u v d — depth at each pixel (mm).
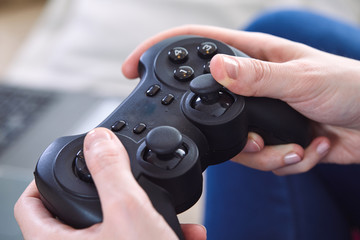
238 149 296
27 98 518
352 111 323
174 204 257
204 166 288
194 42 319
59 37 728
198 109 283
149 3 748
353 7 705
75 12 759
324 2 719
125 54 694
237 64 276
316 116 327
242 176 415
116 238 224
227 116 278
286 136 315
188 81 297
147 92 295
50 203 254
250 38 353
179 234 245
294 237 385
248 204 408
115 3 752
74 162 260
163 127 253
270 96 302
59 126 475
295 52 333
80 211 244
